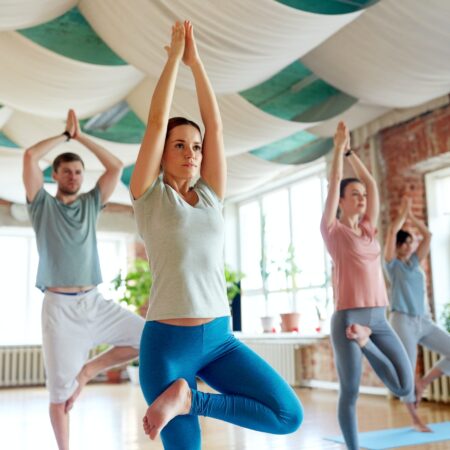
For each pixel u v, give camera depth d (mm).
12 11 3414
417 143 5812
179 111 4883
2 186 7453
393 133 6117
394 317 4215
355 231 3203
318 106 5191
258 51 3746
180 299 1821
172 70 1963
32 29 3955
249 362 1902
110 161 3320
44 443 4016
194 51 2055
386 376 3094
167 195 1906
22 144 5965
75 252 3076
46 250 3049
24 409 6039
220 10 3352
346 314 3029
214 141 2059
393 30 3979
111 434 4277
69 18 3877
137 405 6102
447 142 5469
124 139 5660
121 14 3621
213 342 1878
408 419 4590
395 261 4293
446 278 5848
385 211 6188
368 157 6395
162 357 1819
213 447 3736
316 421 4711
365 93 4879
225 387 1917
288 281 8320
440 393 5484
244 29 3506
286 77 4785
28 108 4812
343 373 3002
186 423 1844
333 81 4797
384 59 4316
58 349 2982
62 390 2979
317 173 7934
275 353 7871
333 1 3365
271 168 6566
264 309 8805
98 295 3150
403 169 5996
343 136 3207
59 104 4730
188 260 1854
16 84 4477
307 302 7887
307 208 8109
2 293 9461
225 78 4102
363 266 3076
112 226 9742
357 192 3227
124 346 3232
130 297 8992
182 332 1825
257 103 5152
